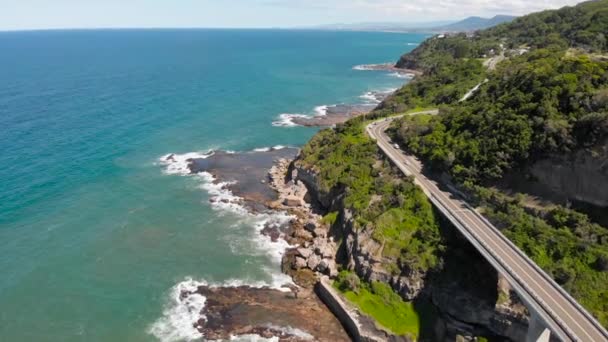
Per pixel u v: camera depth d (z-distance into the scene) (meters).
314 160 96.81
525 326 49.53
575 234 55.12
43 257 71.62
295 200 90.38
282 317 59.38
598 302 48.25
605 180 55.78
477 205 66.31
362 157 89.00
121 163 111.81
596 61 73.62
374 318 56.53
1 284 64.94
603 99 60.56
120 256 72.94
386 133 100.50
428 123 91.69
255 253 74.44
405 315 57.00
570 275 50.28
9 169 102.62
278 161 116.38
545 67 77.88
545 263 52.97
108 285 65.75
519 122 67.31
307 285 65.69
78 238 77.38
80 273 68.19
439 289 57.53
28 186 95.06
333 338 56.06
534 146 63.50
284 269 69.69
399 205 68.81
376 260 61.72
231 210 89.25
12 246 73.94
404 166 81.19
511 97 75.44
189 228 82.12
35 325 57.97
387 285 60.50
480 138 73.56
